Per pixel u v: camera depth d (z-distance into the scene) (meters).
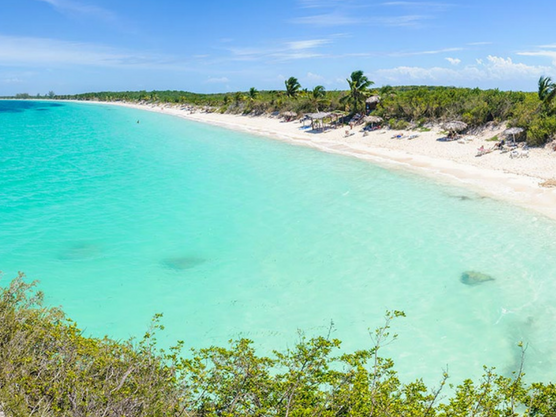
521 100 43.88
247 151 50.81
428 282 17.88
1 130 82.25
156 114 125.50
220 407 7.91
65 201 31.69
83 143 62.53
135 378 7.84
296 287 18.22
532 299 16.06
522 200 26.53
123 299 17.67
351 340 14.52
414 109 52.31
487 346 13.85
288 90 81.38
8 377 7.50
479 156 37.22
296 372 8.12
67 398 7.32
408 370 13.02
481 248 20.50
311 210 27.66
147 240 23.91
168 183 36.50
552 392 7.84
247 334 15.10
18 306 10.36
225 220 26.72
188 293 18.11
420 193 29.66
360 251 21.22
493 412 7.67
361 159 42.16
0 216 28.17
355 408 7.30
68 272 20.08
